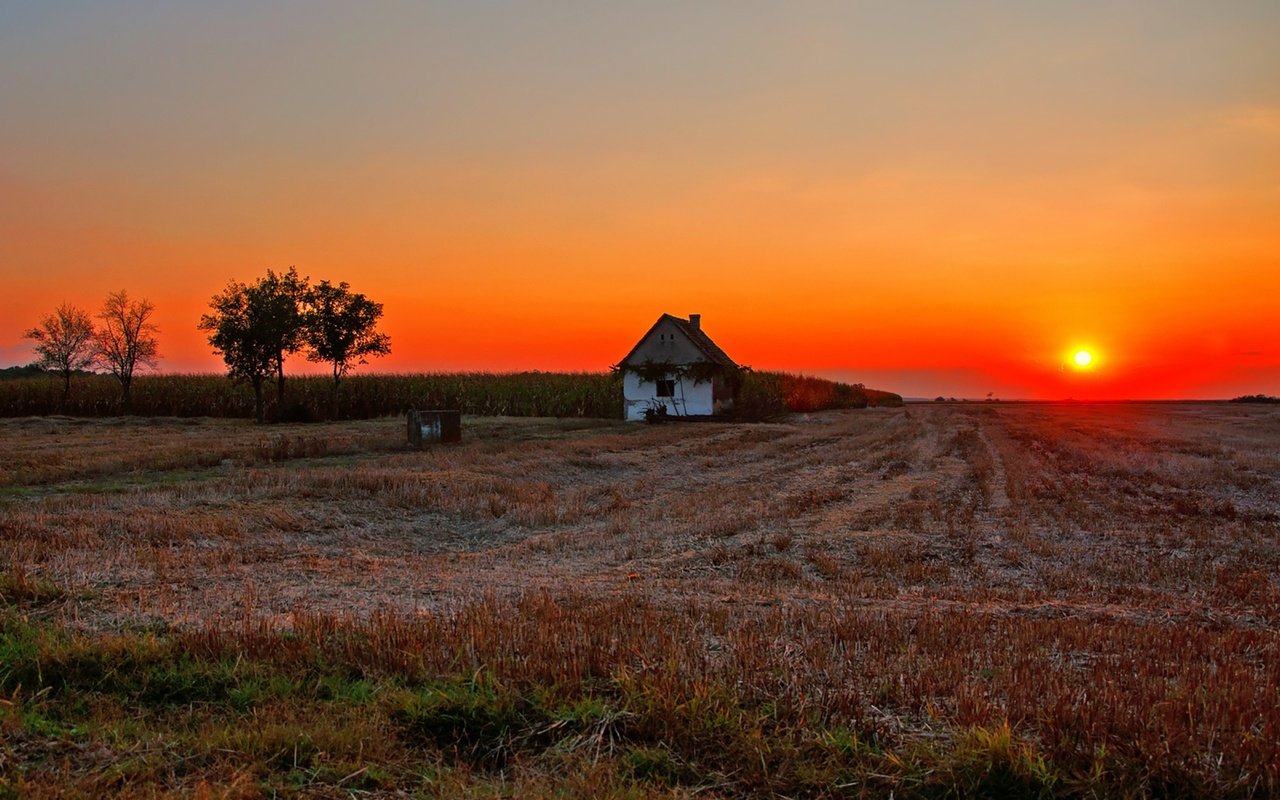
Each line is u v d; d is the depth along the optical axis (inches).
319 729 252.1
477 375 2659.9
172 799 214.5
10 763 235.6
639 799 220.7
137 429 1626.5
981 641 349.7
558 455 1124.5
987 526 711.7
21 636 336.8
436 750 252.4
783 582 506.3
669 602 425.1
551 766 243.3
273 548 580.4
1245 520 741.3
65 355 2057.1
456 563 561.6
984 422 2310.5
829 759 241.4
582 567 550.0
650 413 2027.6
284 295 1881.2
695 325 2333.9
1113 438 1705.2
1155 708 261.7
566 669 295.4
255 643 321.1
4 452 1043.9
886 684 289.4
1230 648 348.2
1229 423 2290.8
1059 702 259.6
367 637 331.0
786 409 2721.5
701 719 259.6
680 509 791.1
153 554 524.7
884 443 1574.8
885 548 603.8
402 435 1425.9
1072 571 538.0
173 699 285.0
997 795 228.2
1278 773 225.6
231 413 2171.5
